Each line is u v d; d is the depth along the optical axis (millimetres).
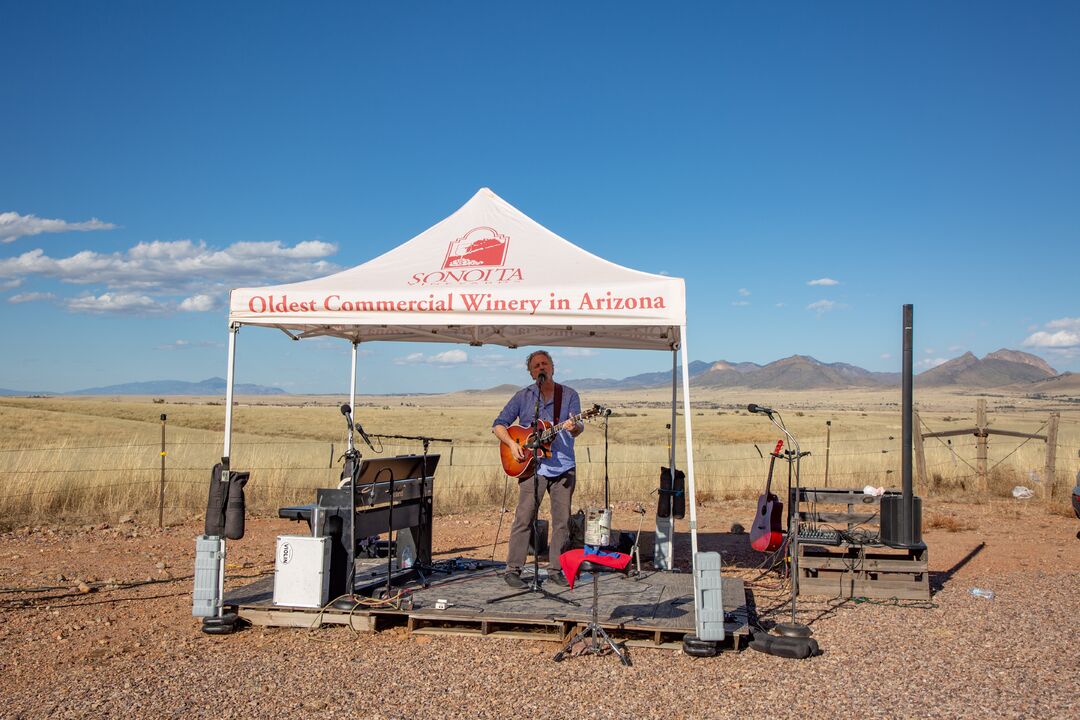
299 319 5957
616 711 4320
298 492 13016
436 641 5613
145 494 12133
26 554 8734
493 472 15125
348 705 4383
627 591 6531
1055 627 6145
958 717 4246
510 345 8742
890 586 7168
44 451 14453
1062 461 16344
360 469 6203
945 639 5797
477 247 6570
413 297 5883
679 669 5043
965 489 14656
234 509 5863
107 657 5238
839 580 7262
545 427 6430
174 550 9164
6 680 4766
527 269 6203
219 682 4734
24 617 6211
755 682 4801
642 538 8406
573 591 6508
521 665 5086
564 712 4305
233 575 7824
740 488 15219
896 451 19781
